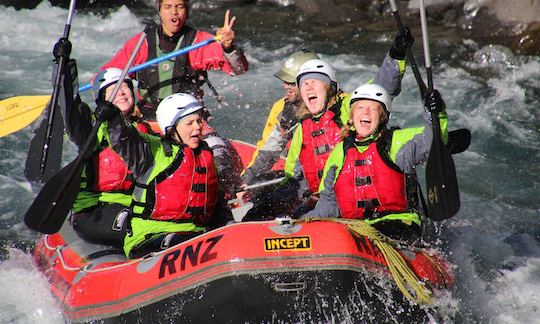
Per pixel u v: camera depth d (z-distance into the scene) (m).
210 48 24.34
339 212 18.50
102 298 17.58
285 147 22.42
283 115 22.53
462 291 19.59
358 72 35.81
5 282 20.36
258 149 23.41
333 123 19.77
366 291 16.42
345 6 42.72
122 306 17.14
